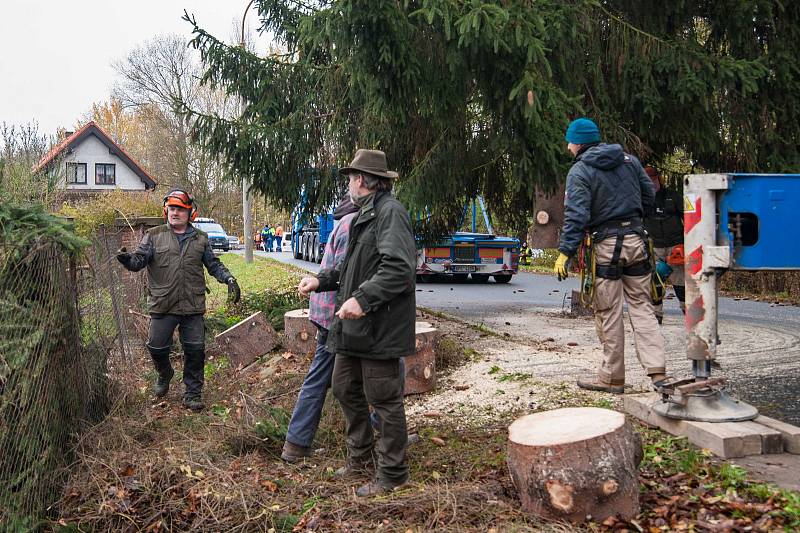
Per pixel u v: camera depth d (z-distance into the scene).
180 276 6.40
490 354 7.72
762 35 8.90
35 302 4.49
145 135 56.28
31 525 4.12
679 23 9.09
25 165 9.76
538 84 7.41
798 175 4.48
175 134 46.72
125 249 6.18
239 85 11.08
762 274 14.88
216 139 10.73
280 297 11.20
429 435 5.27
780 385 6.11
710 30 9.19
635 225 5.60
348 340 4.18
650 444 4.53
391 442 4.29
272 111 11.18
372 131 10.16
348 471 4.67
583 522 3.52
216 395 6.85
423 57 7.92
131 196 20.48
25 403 4.22
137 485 4.57
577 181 5.55
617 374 5.85
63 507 4.44
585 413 3.92
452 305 13.16
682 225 8.38
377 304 4.05
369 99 8.75
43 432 4.46
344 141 10.83
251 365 8.12
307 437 5.02
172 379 7.38
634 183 5.66
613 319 5.77
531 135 7.79
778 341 8.37
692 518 3.53
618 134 8.61
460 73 7.80
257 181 11.09
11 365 4.14
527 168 8.03
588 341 8.63
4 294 4.17
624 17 9.00
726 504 3.60
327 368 5.02
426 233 11.96
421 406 6.14
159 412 6.19
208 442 5.27
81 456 4.88
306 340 8.02
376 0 7.25
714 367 6.84
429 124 9.85
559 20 7.78
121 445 5.16
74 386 5.25
